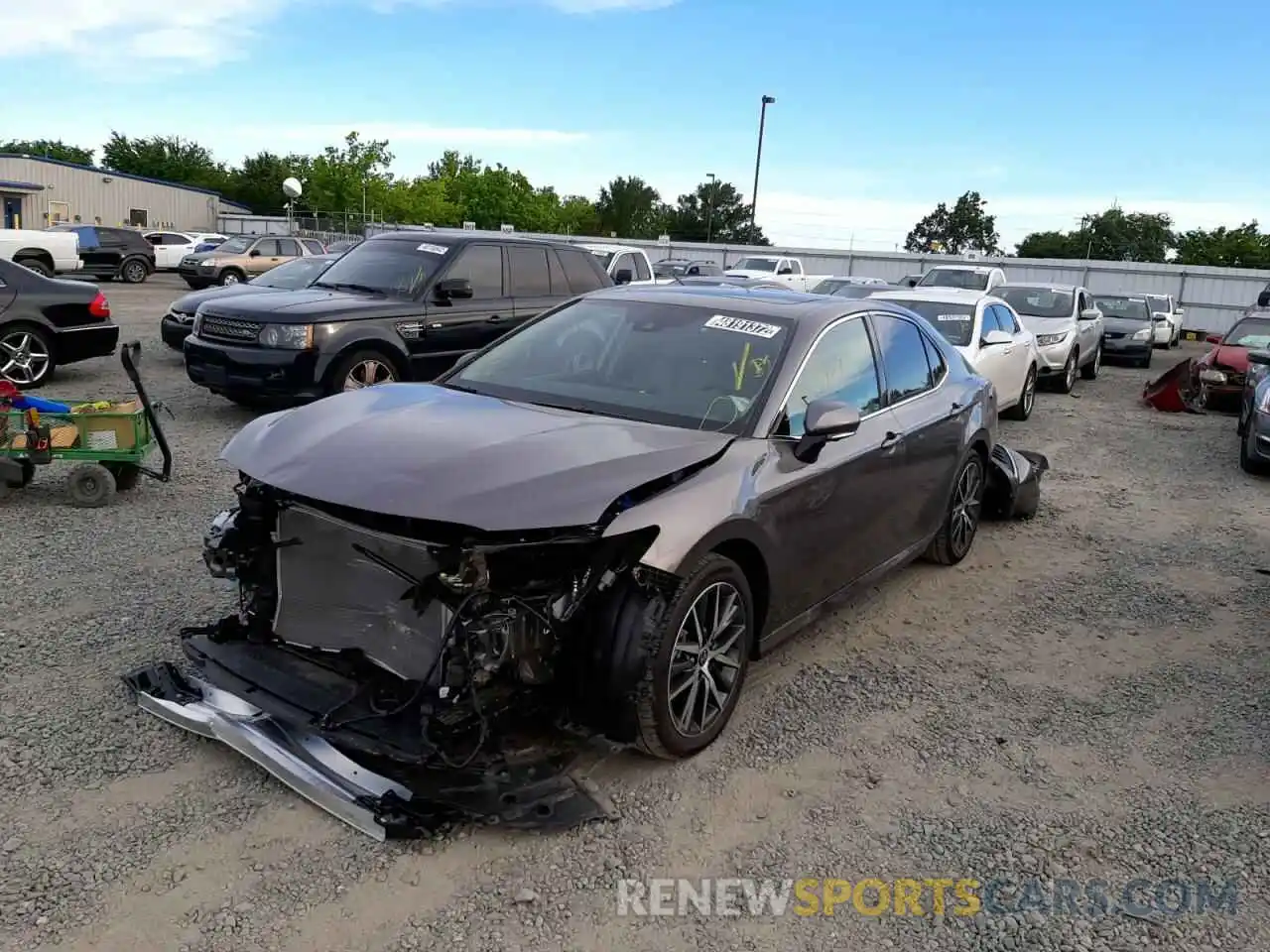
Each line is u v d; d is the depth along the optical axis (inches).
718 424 161.2
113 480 263.6
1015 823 139.0
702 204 4084.6
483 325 401.7
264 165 3021.7
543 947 110.7
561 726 139.3
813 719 165.9
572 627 135.3
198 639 154.7
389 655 139.1
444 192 2709.2
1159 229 3575.3
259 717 138.7
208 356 366.3
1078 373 714.2
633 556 135.6
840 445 175.6
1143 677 190.1
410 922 113.0
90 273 1273.4
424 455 136.4
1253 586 247.9
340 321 362.3
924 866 128.7
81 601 195.3
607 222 4212.6
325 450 140.7
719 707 152.5
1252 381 436.1
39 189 1809.8
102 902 113.0
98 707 154.3
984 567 252.5
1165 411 577.6
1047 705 176.2
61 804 130.0
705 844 130.4
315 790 127.1
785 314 185.0
